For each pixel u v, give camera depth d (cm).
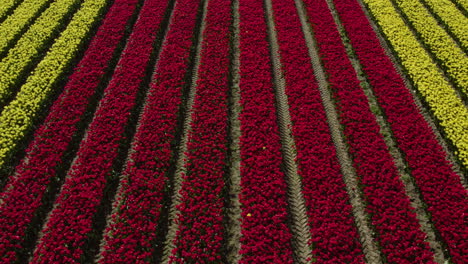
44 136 1565
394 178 1384
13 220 1281
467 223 1255
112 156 1488
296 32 2148
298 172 1431
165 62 1948
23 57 1962
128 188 1388
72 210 1307
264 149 1513
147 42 2075
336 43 2053
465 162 1439
